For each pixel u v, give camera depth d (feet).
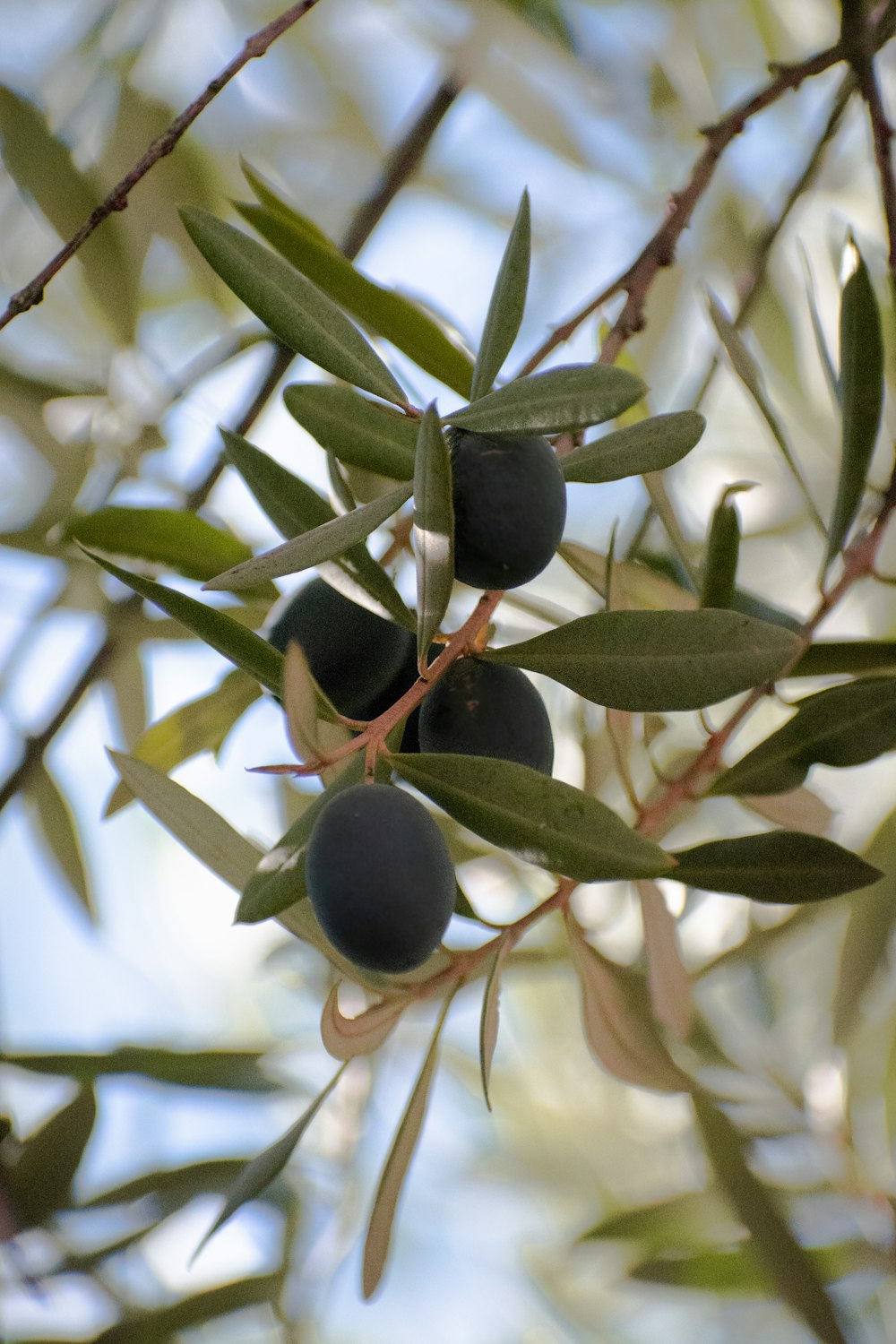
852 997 2.16
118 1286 2.09
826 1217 2.16
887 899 2.17
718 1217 2.17
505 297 1.73
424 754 1.65
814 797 1.91
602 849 1.62
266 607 1.92
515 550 1.67
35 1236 2.08
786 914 2.20
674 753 2.22
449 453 1.63
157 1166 2.14
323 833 1.60
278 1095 2.13
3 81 2.20
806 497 1.88
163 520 1.89
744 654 1.65
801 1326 2.12
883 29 2.01
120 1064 2.10
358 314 1.86
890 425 2.19
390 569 1.90
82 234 1.77
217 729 1.97
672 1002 1.85
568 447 1.78
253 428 2.15
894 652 1.85
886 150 1.95
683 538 1.87
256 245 1.71
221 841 1.73
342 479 1.76
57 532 1.89
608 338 1.87
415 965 1.60
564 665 1.67
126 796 1.98
